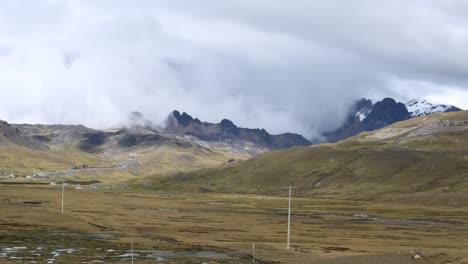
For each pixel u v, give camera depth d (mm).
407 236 149875
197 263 93375
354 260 89312
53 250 103125
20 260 90188
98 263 90500
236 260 97688
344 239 139250
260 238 137375
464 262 93312
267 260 98312
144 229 150625
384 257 91562
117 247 110688
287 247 117062
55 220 157125
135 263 91438
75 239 121375
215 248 112562
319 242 131000
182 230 152125
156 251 106688
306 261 97688
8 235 122375
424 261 90750
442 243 134125
